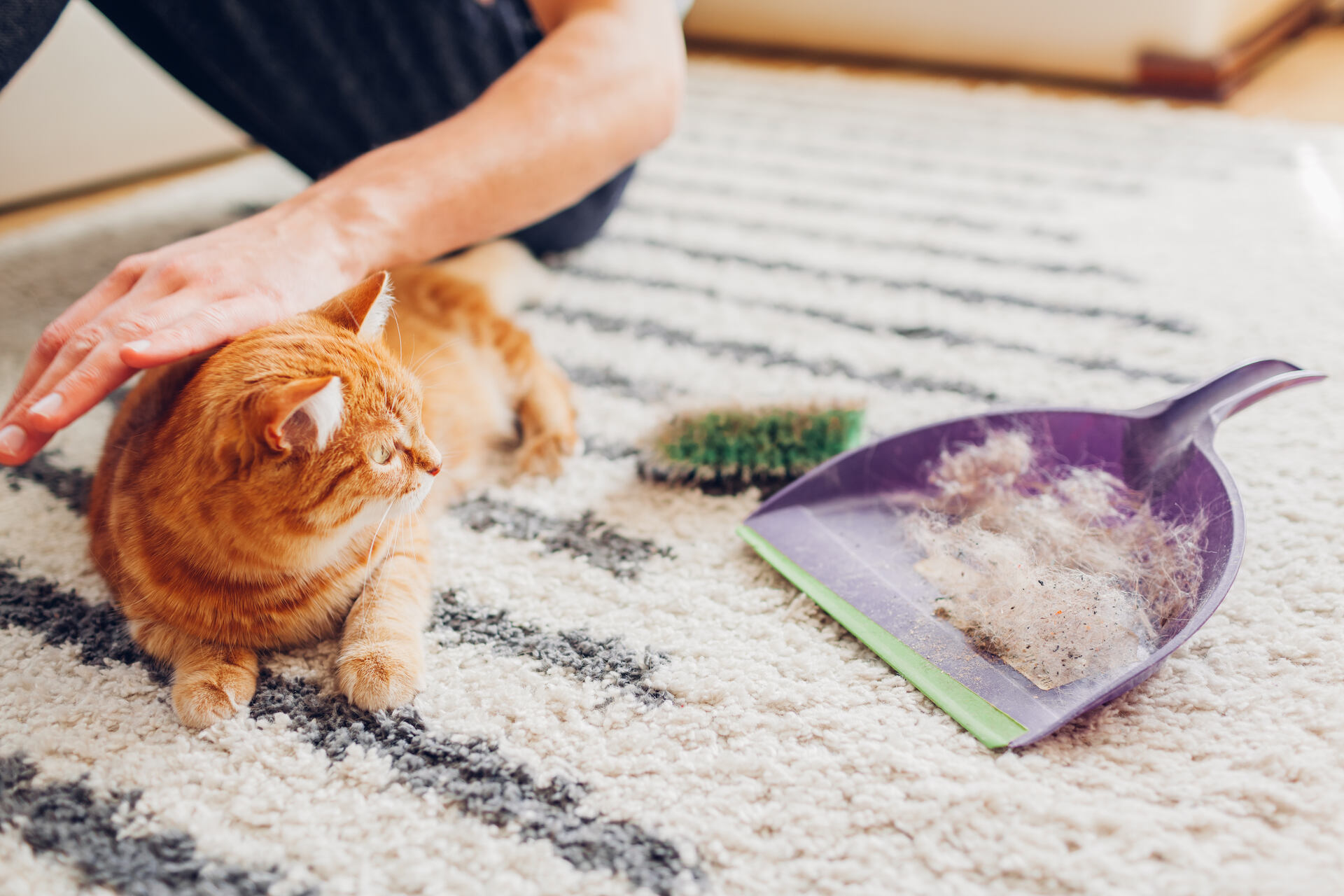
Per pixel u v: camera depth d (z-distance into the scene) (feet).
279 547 2.21
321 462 2.16
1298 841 1.70
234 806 1.86
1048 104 6.40
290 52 3.56
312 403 1.99
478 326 3.52
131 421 2.48
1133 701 2.06
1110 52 6.52
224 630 2.28
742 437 2.92
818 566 2.44
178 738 2.04
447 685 2.19
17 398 2.24
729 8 7.94
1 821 1.82
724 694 2.14
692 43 8.33
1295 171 4.97
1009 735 1.94
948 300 4.00
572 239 4.40
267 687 2.23
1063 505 2.48
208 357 2.34
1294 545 2.47
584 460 3.10
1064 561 2.28
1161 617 2.15
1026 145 5.68
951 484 2.59
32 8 2.80
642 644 2.31
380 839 1.79
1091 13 6.41
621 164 3.15
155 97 5.38
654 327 3.88
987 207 4.88
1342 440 2.86
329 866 1.74
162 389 2.42
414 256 2.73
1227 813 1.78
